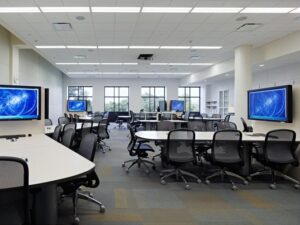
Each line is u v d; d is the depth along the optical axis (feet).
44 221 7.04
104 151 22.75
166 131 18.25
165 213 9.64
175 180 14.11
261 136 14.89
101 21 19.02
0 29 24.90
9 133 12.66
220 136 12.94
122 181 13.84
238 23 19.60
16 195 4.89
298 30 21.53
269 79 34.88
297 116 14.06
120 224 8.65
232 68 33.01
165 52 29.78
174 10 16.97
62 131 13.60
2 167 4.66
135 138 15.81
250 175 14.34
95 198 11.12
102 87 56.95
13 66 27.30
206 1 15.55
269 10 17.08
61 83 53.88
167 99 57.62
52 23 19.44
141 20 18.86
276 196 11.75
